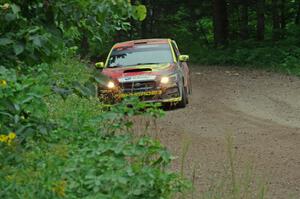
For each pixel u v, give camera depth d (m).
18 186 6.46
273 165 14.81
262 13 59.78
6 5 7.55
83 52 52.28
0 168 6.89
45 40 7.51
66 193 7.21
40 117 8.27
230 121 22.03
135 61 26.27
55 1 8.00
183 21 68.88
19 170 6.79
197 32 68.88
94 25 8.52
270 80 36.56
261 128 20.44
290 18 65.88
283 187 12.72
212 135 19.17
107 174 7.47
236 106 26.28
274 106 26.09
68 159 7.83
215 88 33.69
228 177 13.36
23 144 7.50
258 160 15.38
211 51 54.91
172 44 28.47
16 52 7.34
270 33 63.88
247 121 22.05
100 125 9.93
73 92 7.87
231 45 55.66
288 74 39.78
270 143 17.72
